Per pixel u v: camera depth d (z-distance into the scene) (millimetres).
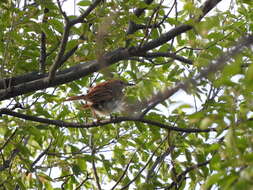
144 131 11844
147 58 11312
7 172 11852
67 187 12406
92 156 11914
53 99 12117
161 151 12641
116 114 13125
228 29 11570
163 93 6906
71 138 13367
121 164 13102
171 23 11164
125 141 12750
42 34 11711
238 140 7336
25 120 10992
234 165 6797
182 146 11195
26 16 10391
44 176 11117
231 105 7684
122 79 12836
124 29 10555
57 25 10789
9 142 10734
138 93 8336
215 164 7832
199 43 10672
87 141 13055
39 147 11281
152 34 11883
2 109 10422
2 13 10742
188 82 6547
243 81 6816
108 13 10023
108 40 10258
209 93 11094
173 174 11078
